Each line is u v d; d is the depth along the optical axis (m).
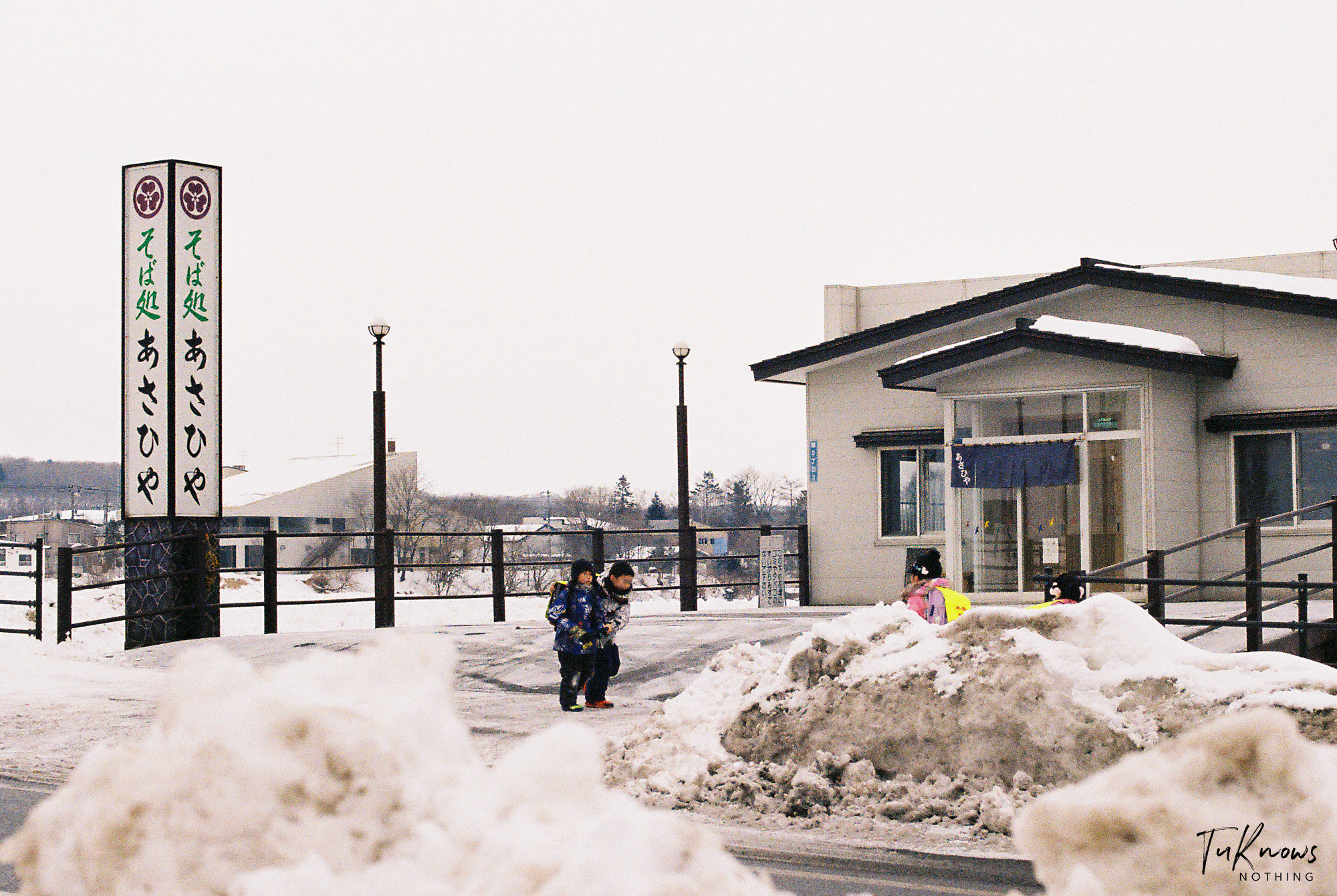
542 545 54.03
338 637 15.76
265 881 1.83
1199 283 16.95
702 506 83.81
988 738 6.93
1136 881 1.97
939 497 20.19
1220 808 2.00
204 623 16.52
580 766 2.09
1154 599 10.92
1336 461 16.30
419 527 54.78
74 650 15.29
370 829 1.96
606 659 11.02
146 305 16.70
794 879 5.72
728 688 8.20
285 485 61.44
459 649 14.29
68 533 59.56
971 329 19.59
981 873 5.80
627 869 1.77
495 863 1.86
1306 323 16.59
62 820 2.07
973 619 7.39
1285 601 12.07
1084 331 17.25
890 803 6.92
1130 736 6.54
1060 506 17.16
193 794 1.96
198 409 16.64
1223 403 17.09
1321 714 6.18
